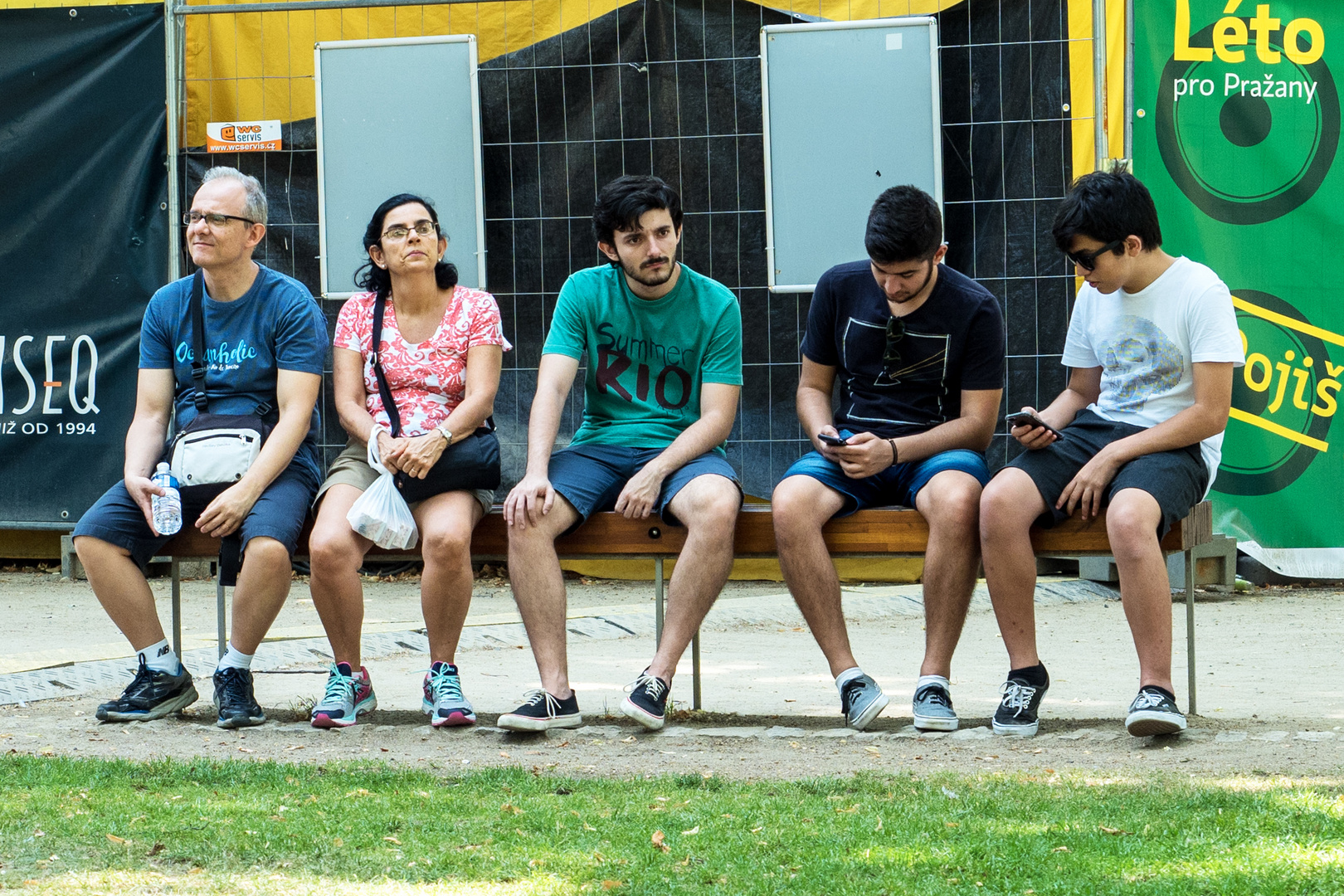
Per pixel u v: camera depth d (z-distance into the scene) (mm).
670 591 7887
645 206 8047
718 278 14141
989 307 8055
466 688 9828
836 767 6754
